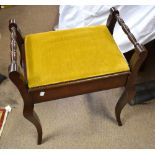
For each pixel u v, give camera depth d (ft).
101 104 4.44
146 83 4.58
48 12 6.56
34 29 6.03
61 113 4.32
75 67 3.02
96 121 4.20
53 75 2.94
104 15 4.33
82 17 4.43
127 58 4.54
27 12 6.55
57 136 4.01
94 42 3.32
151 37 4.28
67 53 3.18
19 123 4.17
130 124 4.14
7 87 4.73
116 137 3.99
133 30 4.17
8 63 5.16
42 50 3.23
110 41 3.36
